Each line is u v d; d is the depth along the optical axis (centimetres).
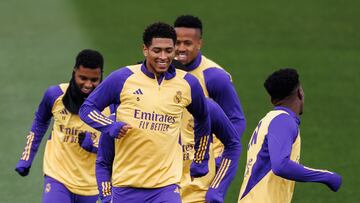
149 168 2550
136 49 7231
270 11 8700
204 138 2706
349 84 6241
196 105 2611
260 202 2512
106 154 2647
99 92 2550
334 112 5519
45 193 3038
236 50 7319
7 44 7356
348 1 9031
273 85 2550
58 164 3045
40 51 7131
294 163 2422
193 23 3147
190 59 3152
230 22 8288
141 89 2544
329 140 4931
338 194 4056
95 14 8444
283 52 7256
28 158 3141
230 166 2806
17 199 3909
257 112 5466
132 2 9025
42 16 8319
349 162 4528
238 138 2833
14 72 6469
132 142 2545
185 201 2945
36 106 5588
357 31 7956
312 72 6588
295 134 2483
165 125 2548
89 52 2964
